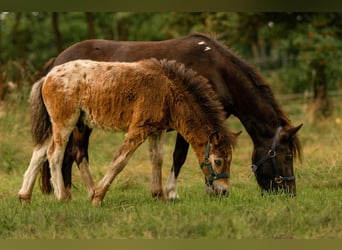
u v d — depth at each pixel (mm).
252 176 15805
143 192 14273
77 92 11992
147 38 37031
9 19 38125
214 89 12969
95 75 11922
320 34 24234
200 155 11961
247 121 13133
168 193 13227
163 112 11766
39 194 14008
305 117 23500
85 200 12695
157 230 9922
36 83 12625
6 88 20922
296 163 16234
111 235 9828
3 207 11789
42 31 39594
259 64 36906
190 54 13203
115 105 11797
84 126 12906
